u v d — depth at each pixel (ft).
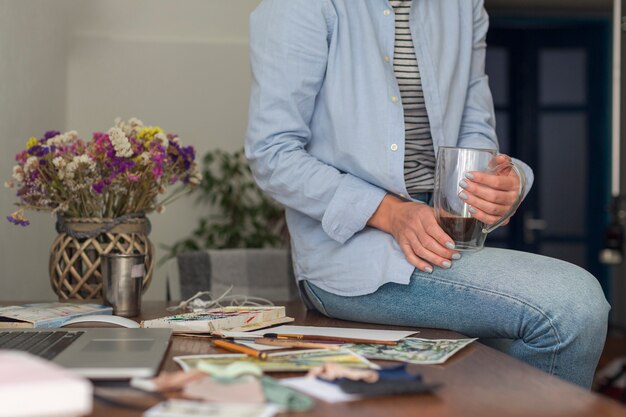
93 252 6.18
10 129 9.54
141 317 5.26
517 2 20.34
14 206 9.53
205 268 7.51
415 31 5.23
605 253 11.75
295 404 2.45
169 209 13.80
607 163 20.93
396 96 5.01
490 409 2.55
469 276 4.50
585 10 20.92
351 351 3.49
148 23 13.73
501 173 4.46
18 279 9.65
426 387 2.72
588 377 4.25
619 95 11.32
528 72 21.09
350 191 4.84
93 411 2.45
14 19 9.82
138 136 6.29
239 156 13.94
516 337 4.37
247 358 3.27
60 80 12.69
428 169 5.20
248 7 14.01
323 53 5.08
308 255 5.25
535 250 21.06
